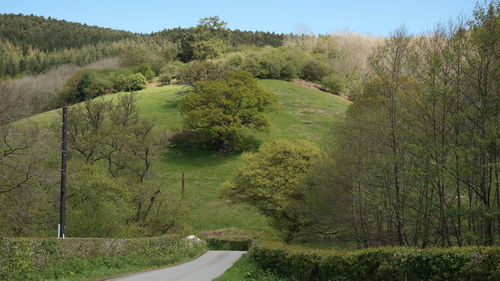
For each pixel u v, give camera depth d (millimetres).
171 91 123062
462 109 23953
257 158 53219
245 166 53688
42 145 33750
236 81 89562
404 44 27125
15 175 31844
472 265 11953
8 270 18594
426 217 25078
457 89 23391
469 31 23891
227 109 88625
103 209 34719
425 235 25781
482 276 11750
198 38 170625
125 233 36844
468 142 22781
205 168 80750
